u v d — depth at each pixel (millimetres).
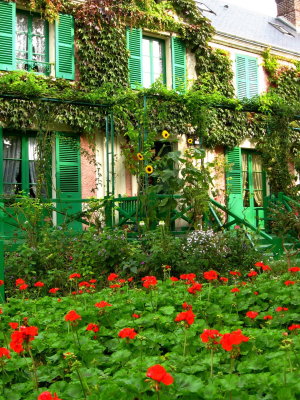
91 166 10992
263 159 12688
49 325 3471
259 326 3822
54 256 6637
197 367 2385
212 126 12430
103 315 3678
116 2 11367
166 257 6516
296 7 18156
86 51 10938
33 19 10836
